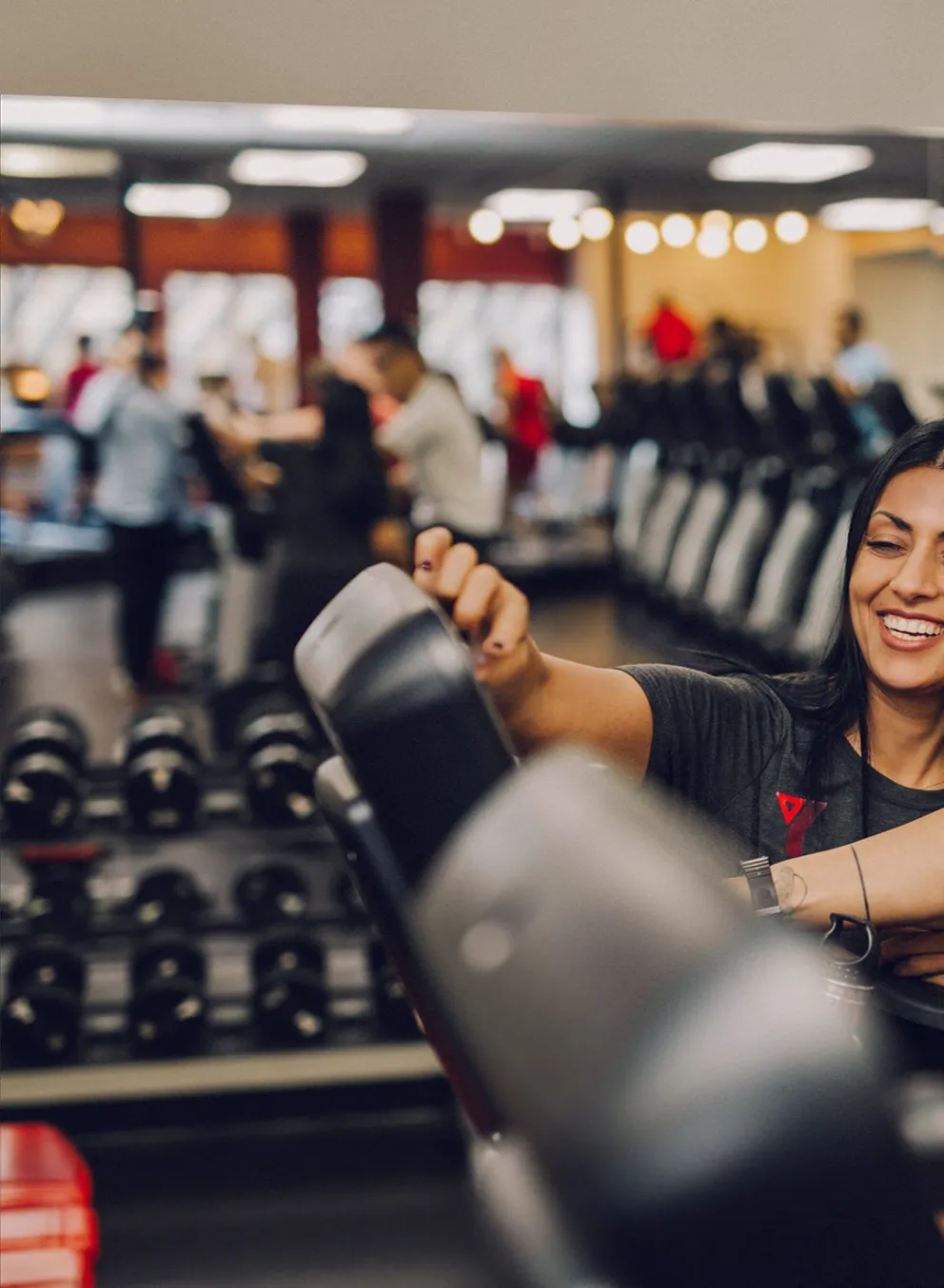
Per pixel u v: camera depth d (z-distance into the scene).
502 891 0.27
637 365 6.75
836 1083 0.25
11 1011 3.24
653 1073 0.23
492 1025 0.25
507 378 6.98
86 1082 3.25
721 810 1.33
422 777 0.55
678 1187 0.24
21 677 6.61
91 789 4.17
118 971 3.75
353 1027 3.43
